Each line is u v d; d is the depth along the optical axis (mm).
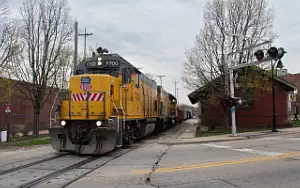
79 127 11977
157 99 23422
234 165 9414
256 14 23781
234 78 21953
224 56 22875
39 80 22469
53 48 22844
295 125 28188
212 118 27656
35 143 17172
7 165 9875
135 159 10961
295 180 7414
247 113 27891
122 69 13680
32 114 25891
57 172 8664
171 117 33531
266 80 23078
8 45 19375
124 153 12594
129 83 14492
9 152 13672
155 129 23125
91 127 11953
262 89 24000
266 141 16328
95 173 8508
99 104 12078
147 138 20750
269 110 27625
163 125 26562
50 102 27766
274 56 16562
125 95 13828
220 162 9953
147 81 19281
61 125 12070
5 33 19016
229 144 15695
